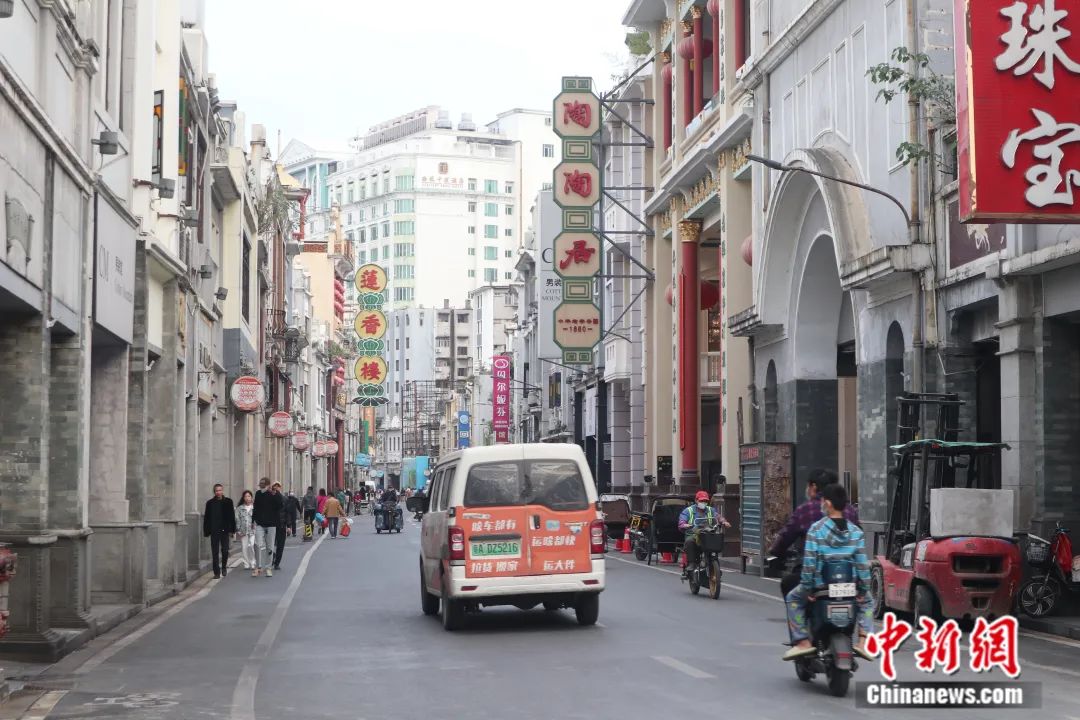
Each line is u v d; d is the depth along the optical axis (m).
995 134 23.38
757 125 46.88
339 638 23.41
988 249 29.36
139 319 31.23
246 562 43.25
